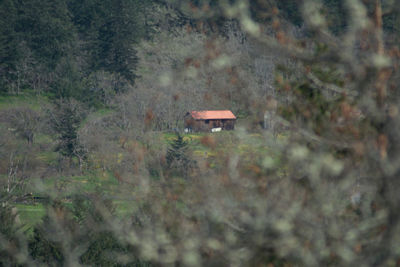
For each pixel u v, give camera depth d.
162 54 66.06
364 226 6.06
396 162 5.78
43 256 14.80
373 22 6.09
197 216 6.62
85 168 52.59
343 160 6.56
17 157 66.25
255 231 6.11
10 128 81.81
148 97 69.56
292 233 6.13
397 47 6.25
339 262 6.40
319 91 6.94
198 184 6.58
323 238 6.12
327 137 6.54
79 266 7.77
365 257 6.19
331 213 6.24
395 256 5.96
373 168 6.23
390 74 6.21
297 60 6.64
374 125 6.44
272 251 6.38
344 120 6.61
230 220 6.55
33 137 80.00
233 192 6.46
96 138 60.53
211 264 6.51
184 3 6.05
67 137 69.25
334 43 6.16
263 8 6.12
